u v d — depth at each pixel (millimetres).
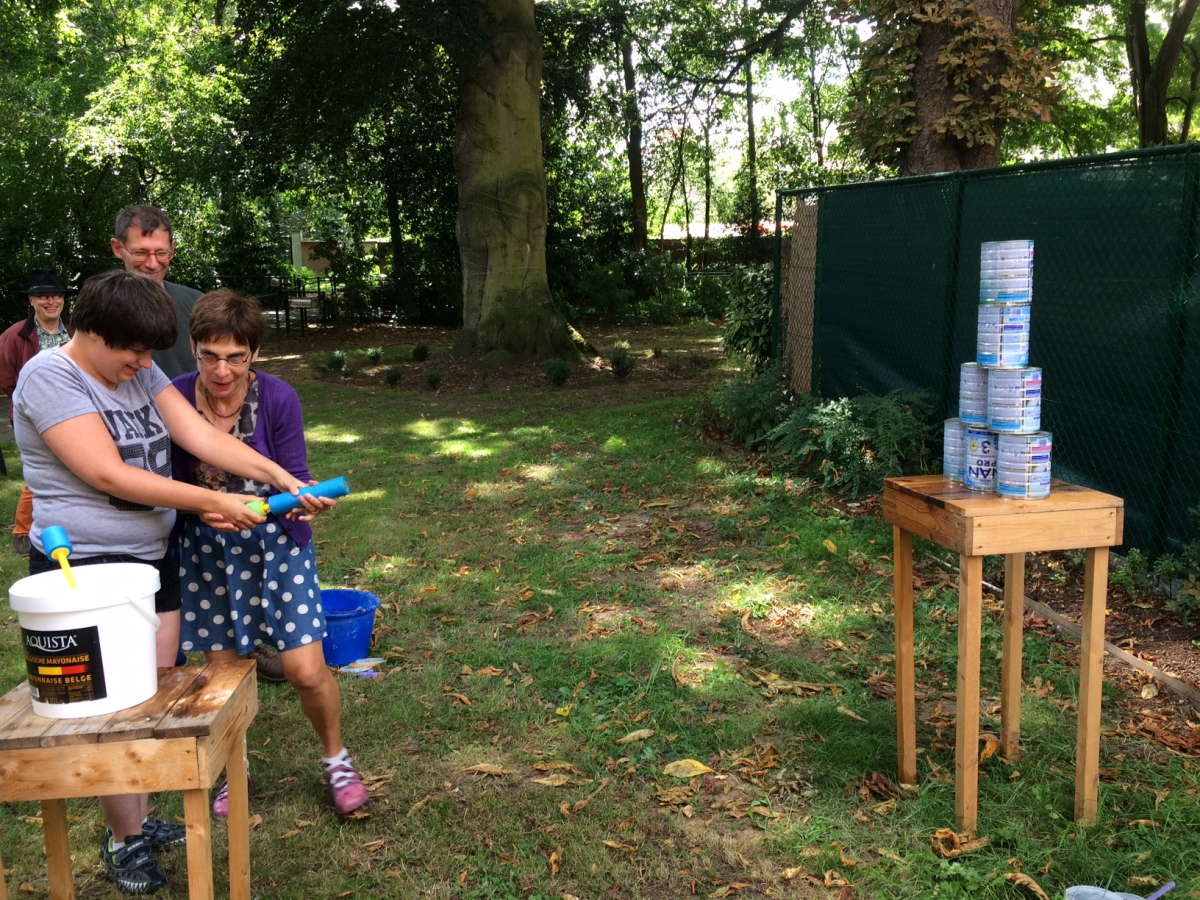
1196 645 4344
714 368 16078
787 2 19422
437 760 3562
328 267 28344
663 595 5242
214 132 21250
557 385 14344
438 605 5168
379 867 2924
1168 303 4992
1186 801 3086
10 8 19750
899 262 7680
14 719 2080
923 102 8352
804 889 2779
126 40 25406
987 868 2814
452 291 26922
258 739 3721
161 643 2895
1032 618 4766
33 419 2492
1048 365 5953
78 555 2611
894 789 3264
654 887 2812
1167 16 23453
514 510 7145
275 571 2941
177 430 2812
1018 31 8266
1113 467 5465
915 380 7527
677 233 51438
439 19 14531
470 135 15820
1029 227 6074
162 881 2836
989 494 3059
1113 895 2566
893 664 4270
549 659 4418
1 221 21625
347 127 18312
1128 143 27219
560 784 3363
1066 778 3289
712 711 3891
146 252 3594
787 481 7535
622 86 29297
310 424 11430
